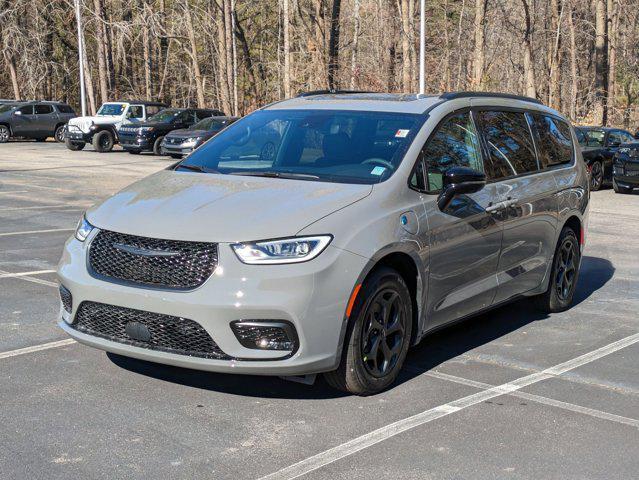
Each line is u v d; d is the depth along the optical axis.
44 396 4.75
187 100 61.66
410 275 5.19
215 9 54.22
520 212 6.23
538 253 6.66
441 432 4.37
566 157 7.32
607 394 5.05
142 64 62.78
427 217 5.20
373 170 5.24
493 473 3.88
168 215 4.70
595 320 6.99
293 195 4.89
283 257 4.41
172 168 5.81
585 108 46.78
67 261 4.86
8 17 49.62
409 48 38.38
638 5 51.44
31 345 5.77
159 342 4.54
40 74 52.34
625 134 21.38
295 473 3.82
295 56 48.62
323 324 4.48
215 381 5.09
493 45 53.31
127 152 32.12
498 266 6.07
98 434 4.22
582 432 4.42
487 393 5.02
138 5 53.91
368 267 4.65
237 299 4.34
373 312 4.83
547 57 50.31
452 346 6.08
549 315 7.16
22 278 7.98
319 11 40.09
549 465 3.98
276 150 5.70
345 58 48.78
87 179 19.47
